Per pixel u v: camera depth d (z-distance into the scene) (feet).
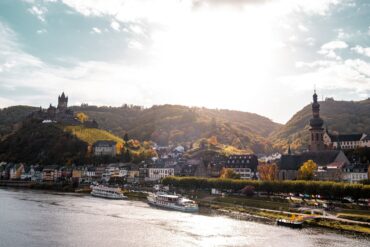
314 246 382.63
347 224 480.23
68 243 381.81
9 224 468.34
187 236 422.41
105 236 415.85
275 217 553.23
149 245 381.81
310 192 638.12
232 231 452.76
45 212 575.38
